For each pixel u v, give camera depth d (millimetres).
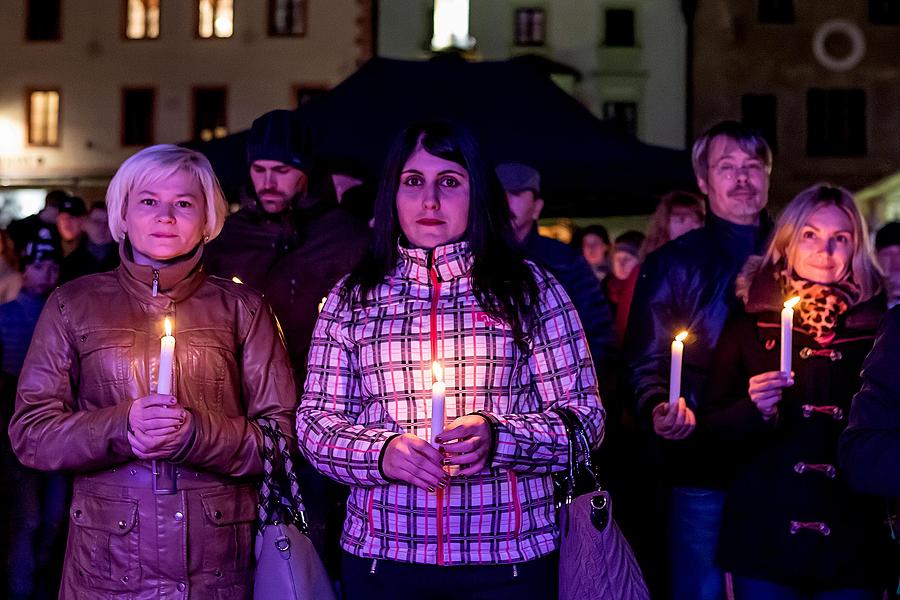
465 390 3354
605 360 6043
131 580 3426
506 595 3285
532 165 9914
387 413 3395
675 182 10078
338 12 35531
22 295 6043
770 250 4258
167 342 3312
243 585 3574
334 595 3512
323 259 4875
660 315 4891
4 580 5883
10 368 5941
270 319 3805
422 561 3285
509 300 3404
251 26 35844
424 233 3482
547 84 10727
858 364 4066
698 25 36312
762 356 4172
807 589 3980
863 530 3973
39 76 36312
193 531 3469
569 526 3324
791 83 36406
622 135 10602
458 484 3307
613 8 36375
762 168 4988
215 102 36062
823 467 3973
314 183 5133
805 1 36375
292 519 3588
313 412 3475
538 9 36562
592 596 3273
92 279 3646
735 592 4070
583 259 6262
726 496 4215
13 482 5902
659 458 4945
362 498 3412
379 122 9828
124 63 36219
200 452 3420
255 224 4934
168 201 3598
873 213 32688
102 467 3449
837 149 36562
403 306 3441
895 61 36531
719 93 36375
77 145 36219
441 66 10570
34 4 36500
